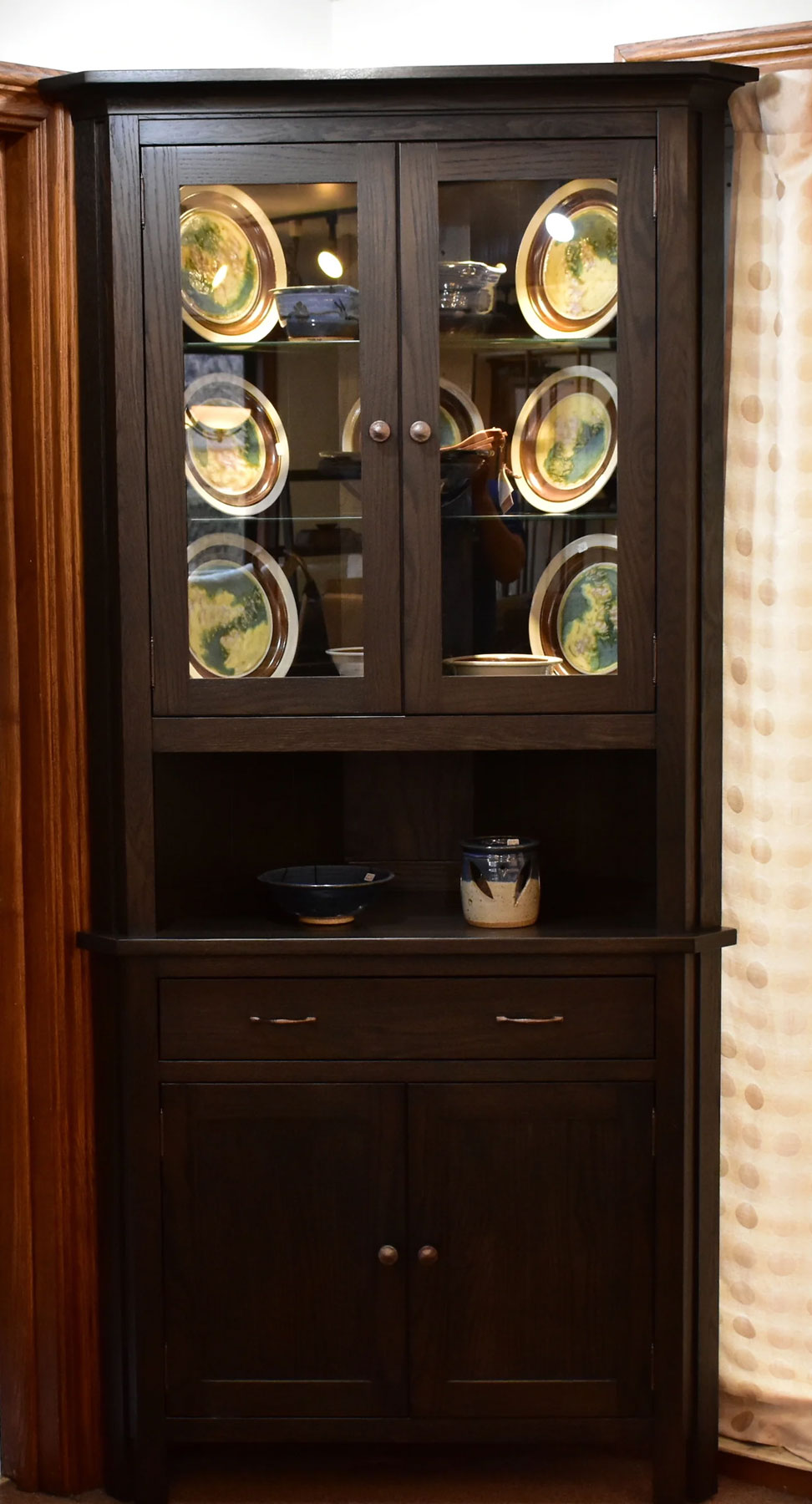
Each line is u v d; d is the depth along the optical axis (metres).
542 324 2.08
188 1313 2.16
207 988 2.11
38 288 2.10
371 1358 2.16
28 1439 2.26
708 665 2.12
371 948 2.08
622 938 2.08
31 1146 2.24
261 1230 2.15
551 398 2.09
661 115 2.03
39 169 2.08
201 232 2.07
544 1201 2.13
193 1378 2.16
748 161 2.14
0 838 2.20
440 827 2.46
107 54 2.23
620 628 2.10
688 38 2.18
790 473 2.15
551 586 2.11
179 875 2.37
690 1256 2.17
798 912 2.21
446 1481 2.27
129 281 2.05
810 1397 2.24
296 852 2.46
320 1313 2.16
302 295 2.07
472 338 2.08
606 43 2.27
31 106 2.06
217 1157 2.14
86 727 2.18
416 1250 2.14
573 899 2.38
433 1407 2.16
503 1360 2.16
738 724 2.22
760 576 2.19
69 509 2.14
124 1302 2.19
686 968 2.10
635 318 2.05
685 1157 2.13
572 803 2.42
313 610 2.12
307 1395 2.16
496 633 2.11
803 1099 2.23
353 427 2.10
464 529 2.11
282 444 2.10
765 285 2.15
